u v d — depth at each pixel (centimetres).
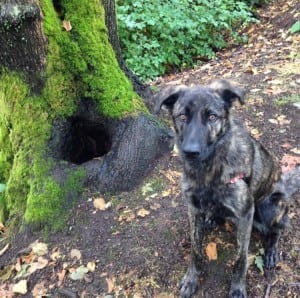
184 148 82
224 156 88
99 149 138
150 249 105
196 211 94
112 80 128
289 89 153
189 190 92
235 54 229
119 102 127
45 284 105
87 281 103
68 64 125
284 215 99
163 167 125
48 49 121
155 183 121
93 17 128
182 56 239
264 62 191
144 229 110
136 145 124
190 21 229
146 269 102
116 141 125
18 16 109
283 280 95
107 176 121
